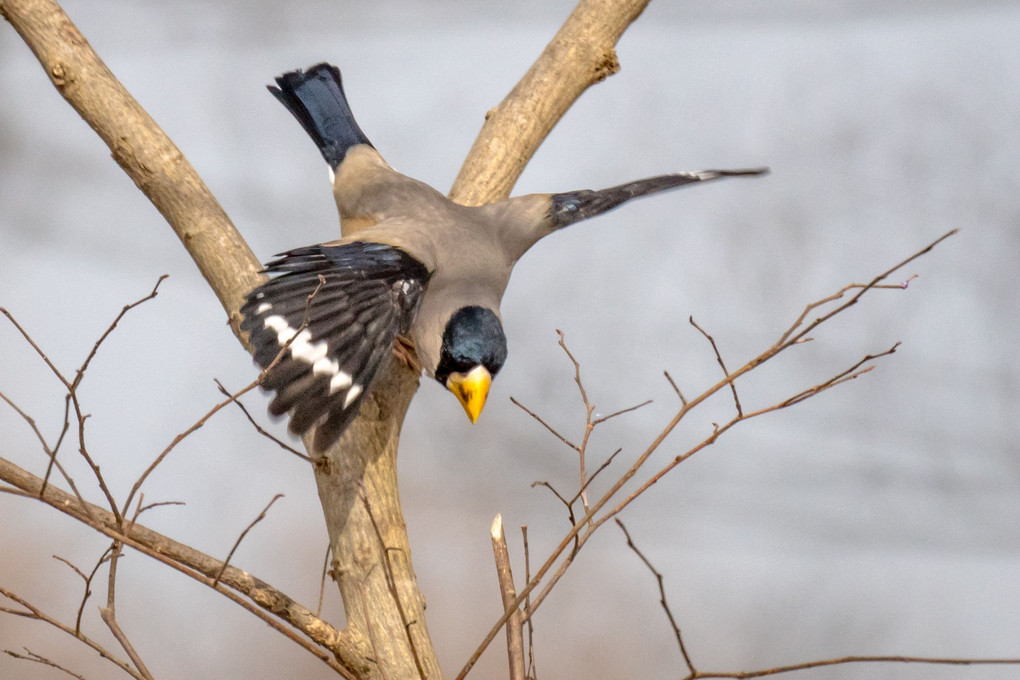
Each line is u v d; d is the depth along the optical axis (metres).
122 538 5.59
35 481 6.12
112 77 8.62
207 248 8.16
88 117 8.48
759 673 5.55
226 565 5.79
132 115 8.45
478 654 5.48
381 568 6.77
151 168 8.34
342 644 6.38
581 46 10.23
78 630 5.60
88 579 5.65
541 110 10.05
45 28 8.59
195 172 8.45
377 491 7.10
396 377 7.77
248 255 8.17
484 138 10.03
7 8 8.62
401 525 7.07
